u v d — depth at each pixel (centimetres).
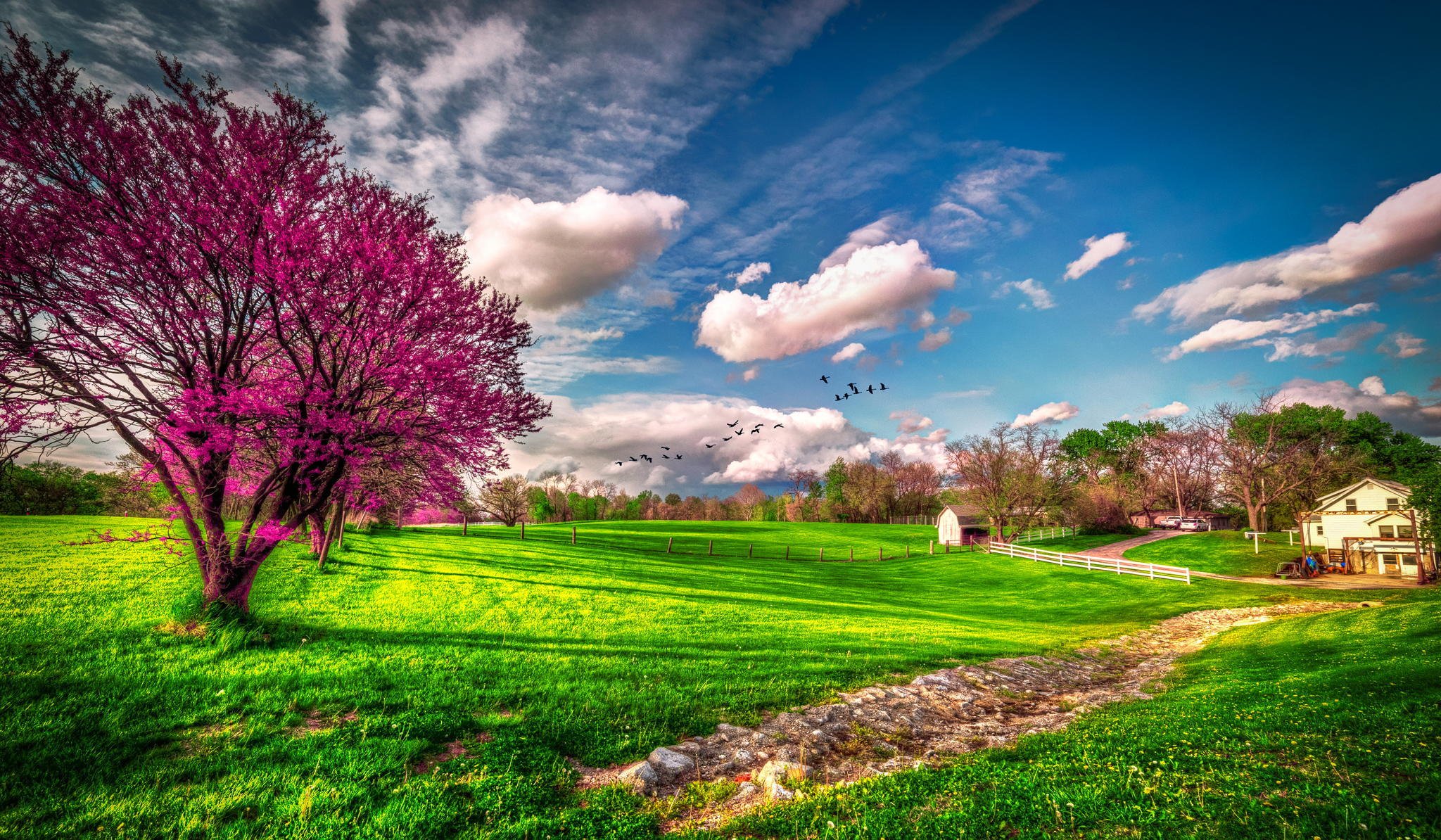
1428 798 531
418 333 1541
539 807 722
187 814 653
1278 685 1188
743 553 6166
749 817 681
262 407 1270
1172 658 2114
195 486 1391
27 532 2928
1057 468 7700
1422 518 4203
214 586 1430
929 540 9162
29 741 792
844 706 1243
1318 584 4100
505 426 1728
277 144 1431
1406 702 871
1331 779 601
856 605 3073
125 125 1270
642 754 941
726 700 1205
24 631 1297
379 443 1546
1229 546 6106
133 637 1307
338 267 1421
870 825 585
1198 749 752
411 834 623
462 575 2741
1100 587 4175
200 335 1416
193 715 927
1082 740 893
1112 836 511
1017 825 562
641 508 13212
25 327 1195
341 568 2580
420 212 1695
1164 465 10194
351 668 1221
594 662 1430
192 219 1289
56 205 1183
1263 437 7825
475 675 1245
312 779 748
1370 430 8562
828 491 13550
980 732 1185
